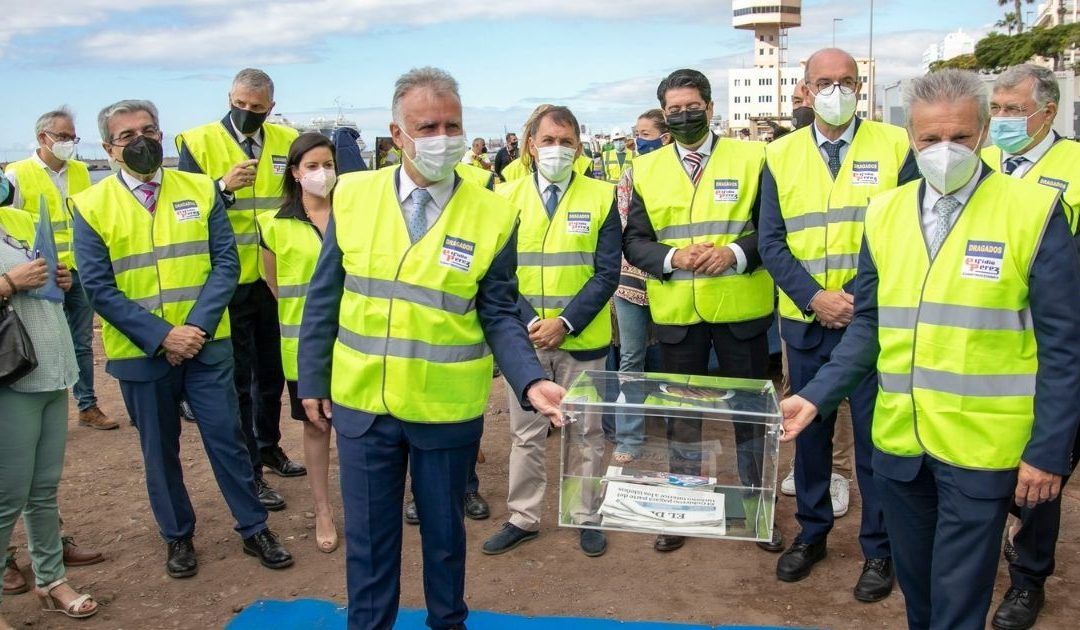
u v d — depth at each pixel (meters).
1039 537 3.33
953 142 2.38
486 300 2.91
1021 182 2.45
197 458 5.71
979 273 2.42
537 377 2.75
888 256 2.63
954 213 2.50
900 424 2.59
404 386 2.78
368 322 2.81
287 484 5.23
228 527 4.62
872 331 2.76
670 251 4.06
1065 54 41.41
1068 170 3.94
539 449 4.28
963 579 2.49
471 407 2.89
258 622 3.56
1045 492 2.38
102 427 6.39
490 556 4.23
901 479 2.61
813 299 3.68
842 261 3.71
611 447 2.67
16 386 3.28
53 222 6.16
